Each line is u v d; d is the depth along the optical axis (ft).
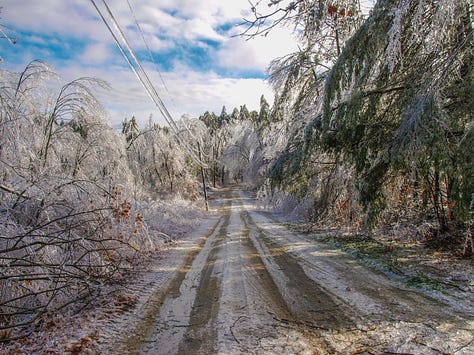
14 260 15.35
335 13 17.84
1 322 13.82
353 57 22.82
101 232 23.94
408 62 22.04
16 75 29.50
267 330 12.35
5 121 24.49
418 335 11.28
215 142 204.03
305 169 38.42
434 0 18.35
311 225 39.29
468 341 10.66
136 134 103.40
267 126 76.69
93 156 45.09
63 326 13.44
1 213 19.48
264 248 29.09
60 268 15.74
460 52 18.03
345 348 10.73
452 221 24.22
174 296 17.03
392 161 20.06
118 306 15.67
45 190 22.59
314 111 38.11
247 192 143.43
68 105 37.81
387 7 19.90
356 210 29.96
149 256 27.45
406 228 27.50
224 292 17.16
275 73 45.62
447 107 19.62
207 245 33.17
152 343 11.78
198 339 11.93
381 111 25.20
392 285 16.97
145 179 100.99
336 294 16.01
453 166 17.67
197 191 106.52
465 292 15.03
